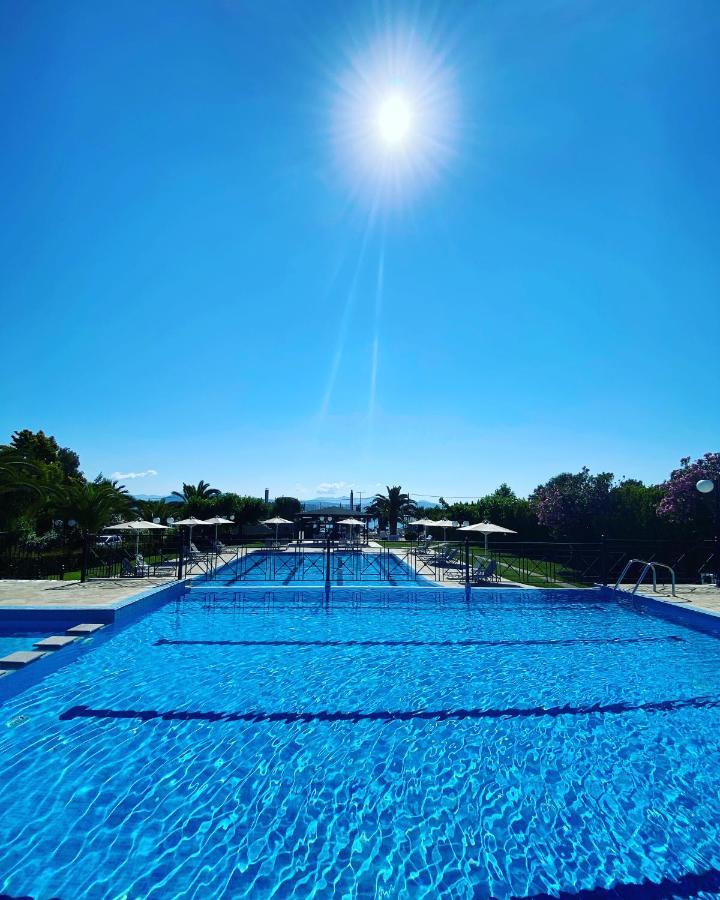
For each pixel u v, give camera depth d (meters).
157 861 3.77
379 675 8.05
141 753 5.41
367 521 33.41
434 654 9.22
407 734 6.00
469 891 3.54
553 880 3.66
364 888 3.56
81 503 18.97
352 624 11.48
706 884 3.62
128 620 11.12
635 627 11.37
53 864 3.71
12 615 10.05
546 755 5.53
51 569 16.47
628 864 3.83
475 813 4.47
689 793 4.80
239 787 4.80
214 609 12.83
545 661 8.84
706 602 12.35
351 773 5.11
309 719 6.38
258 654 9.08
